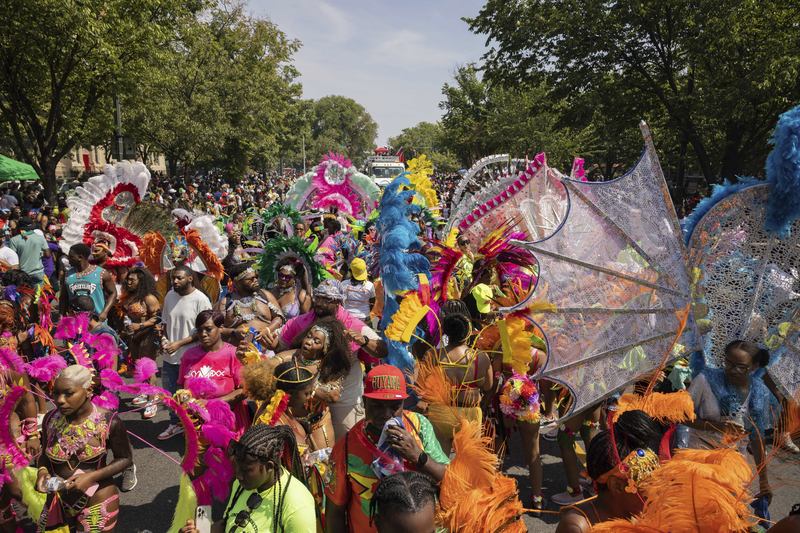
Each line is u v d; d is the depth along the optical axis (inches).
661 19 729.6
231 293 305.1
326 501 112.0
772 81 616.7
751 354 145.6
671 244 164.6
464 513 91.4
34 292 259.6
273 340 192.5
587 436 188.4
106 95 849.5
